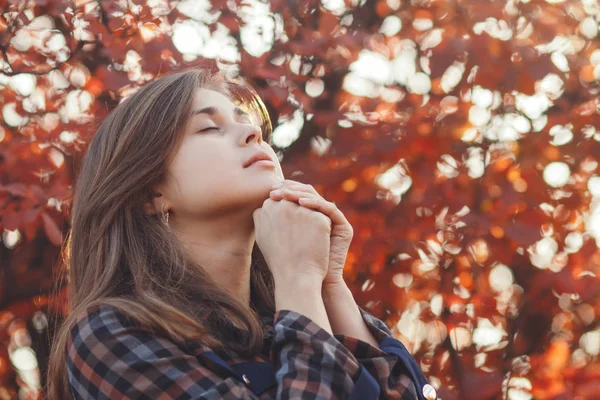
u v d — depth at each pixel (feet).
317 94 15.39
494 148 15.56
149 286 6.49
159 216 6.91
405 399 6.33
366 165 14.83
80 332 6.31
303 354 6.06
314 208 6.87
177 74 7.30
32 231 13.21
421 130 15.01
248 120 7.27
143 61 14.20
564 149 15.70
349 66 15.46
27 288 14.35
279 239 6.68
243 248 6.97
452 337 15.19
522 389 15.67
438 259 15.14
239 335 6.46
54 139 13.76
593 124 15.65
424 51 15.58
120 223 6.93
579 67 16.03
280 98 14.52
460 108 15.21
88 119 13.93
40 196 13.23
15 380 14.87
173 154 6.90
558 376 15.57
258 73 14.53
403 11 15.88
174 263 6.63
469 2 15.67
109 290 6.67
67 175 13.70
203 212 6.80
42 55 14.34
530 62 15.33
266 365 6.29
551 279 15.12
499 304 15.43
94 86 14.12
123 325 6.22
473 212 14.97
